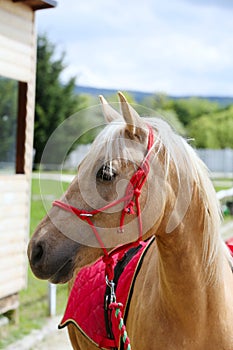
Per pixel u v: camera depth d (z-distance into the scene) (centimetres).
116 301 240
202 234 200
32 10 528
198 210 199
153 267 227
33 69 539
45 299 593
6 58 494
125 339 207
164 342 209
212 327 204
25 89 534
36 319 532
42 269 189
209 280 201
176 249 198
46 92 1658
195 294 200
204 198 199
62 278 193
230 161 2723
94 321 253
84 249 192
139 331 220
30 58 533
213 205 201
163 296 208
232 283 221
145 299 223
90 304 258
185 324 204
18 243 523
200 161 205
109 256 197
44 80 1784
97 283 262
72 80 1764
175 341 207
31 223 930
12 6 496
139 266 239
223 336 206
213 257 201
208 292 202
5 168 593
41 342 480
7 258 505
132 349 226
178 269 199
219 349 206
